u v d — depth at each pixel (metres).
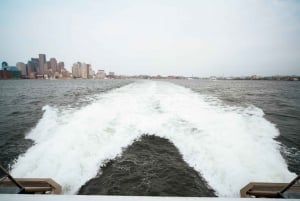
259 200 1.03
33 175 4.23
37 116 10.52
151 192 4.05
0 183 3.09
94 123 6.94
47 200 0.98
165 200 1.03
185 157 5.19
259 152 4.91
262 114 9.92
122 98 12.99
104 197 1.02
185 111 9.08
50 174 4.22
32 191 3.06
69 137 5.69
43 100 17.16
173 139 6.15
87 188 4.04
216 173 4.32
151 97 13.46
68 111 9.68
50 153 4.90
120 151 5.46
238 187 3.82
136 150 5.61
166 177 4.48
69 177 4.18
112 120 7.41
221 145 5.31
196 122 7.30
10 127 8.59
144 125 7.14
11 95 22.94
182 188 4.14
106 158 5.02
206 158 4.86
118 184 4.24
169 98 13.09
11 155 5.54
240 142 5.41
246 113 9.34
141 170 4.73
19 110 12.69
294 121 9.62
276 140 6.04
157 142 6.03
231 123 7.11
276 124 8.48
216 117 8.02
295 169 4.52
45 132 6.77
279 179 3.90
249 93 24.72
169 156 5.31
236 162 4.46
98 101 11.95
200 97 14.98
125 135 6.33
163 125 7.14
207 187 4.07
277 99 19.06
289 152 5.40
